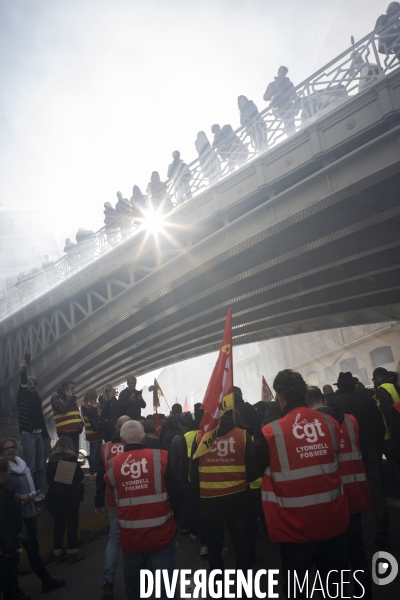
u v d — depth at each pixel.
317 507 2.96
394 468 7.36
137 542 3.71
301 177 11.86
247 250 13.09
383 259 13.93
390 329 38.25
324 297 17.45
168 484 3.83
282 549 3.06
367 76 10.13
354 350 43.66
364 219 11.12
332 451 3.11
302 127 11.24
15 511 4.95
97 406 11.15
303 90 11.28
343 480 3.50
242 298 16.19
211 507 4.31
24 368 9.77
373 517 6.64
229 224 12.92
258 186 12.16
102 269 18.23
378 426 5.32
